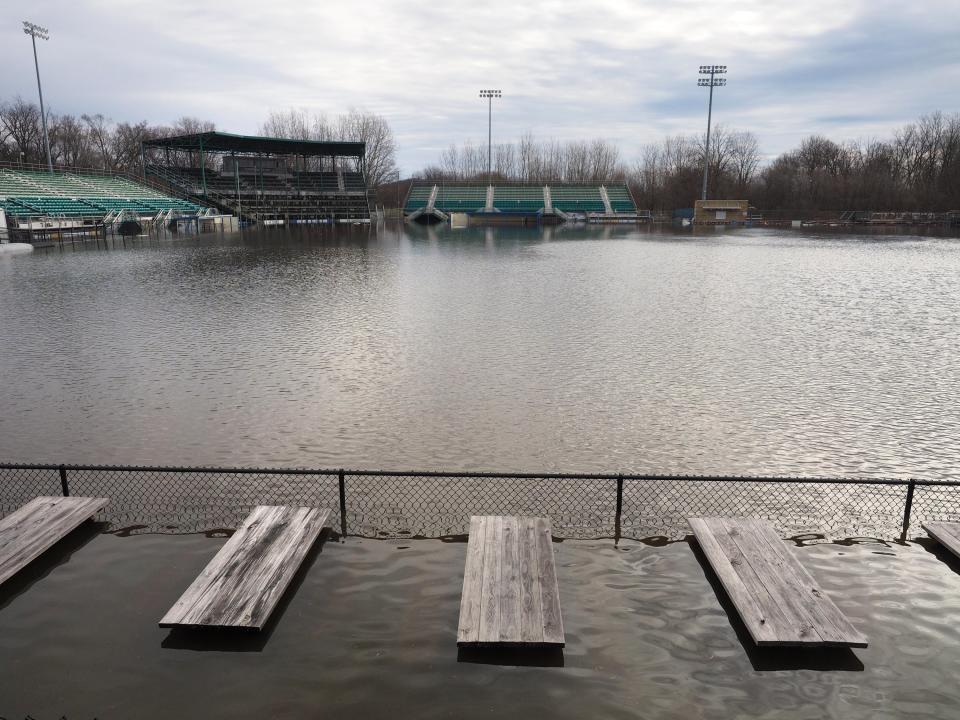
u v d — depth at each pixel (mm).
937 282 30266
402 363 15492
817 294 26625
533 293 26844
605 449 10477
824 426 11555
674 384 13922
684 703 5336
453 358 15969
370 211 93562
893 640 6156
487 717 5145
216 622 6090
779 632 6016
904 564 7453
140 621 6355
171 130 127938
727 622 6402
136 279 30000
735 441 10844
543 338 18281
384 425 11430
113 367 15023
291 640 6066
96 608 6562
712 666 5785
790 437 11031
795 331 19406
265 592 6566
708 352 16750
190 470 7883
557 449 10461
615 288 28375
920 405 12688
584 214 104688
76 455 10141
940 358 16234
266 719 5113
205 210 72688
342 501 8133
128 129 117938
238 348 16906
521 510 8648
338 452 10320
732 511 8719
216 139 75062
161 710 5215
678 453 10344
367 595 6770
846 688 5543
